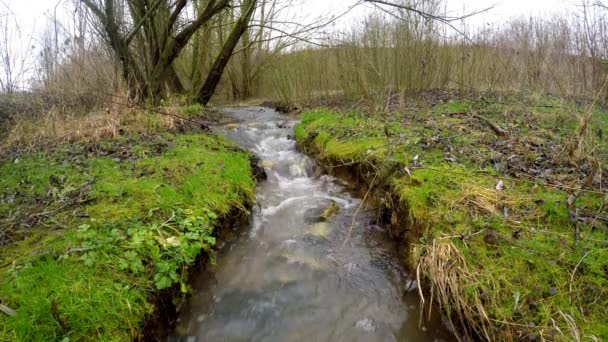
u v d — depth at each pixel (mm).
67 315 2172
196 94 11016
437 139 5172
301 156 6641
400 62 9094
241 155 5629
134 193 3730
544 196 3338
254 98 15742
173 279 2852
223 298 3201
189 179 4250
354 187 5211
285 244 4078
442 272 2732
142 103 7176
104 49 7281
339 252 3914
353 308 3119
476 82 9281
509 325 2297
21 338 1979
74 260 2633
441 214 3338
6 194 3730
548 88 8500
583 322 2195
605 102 7566
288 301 3203
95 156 4809
